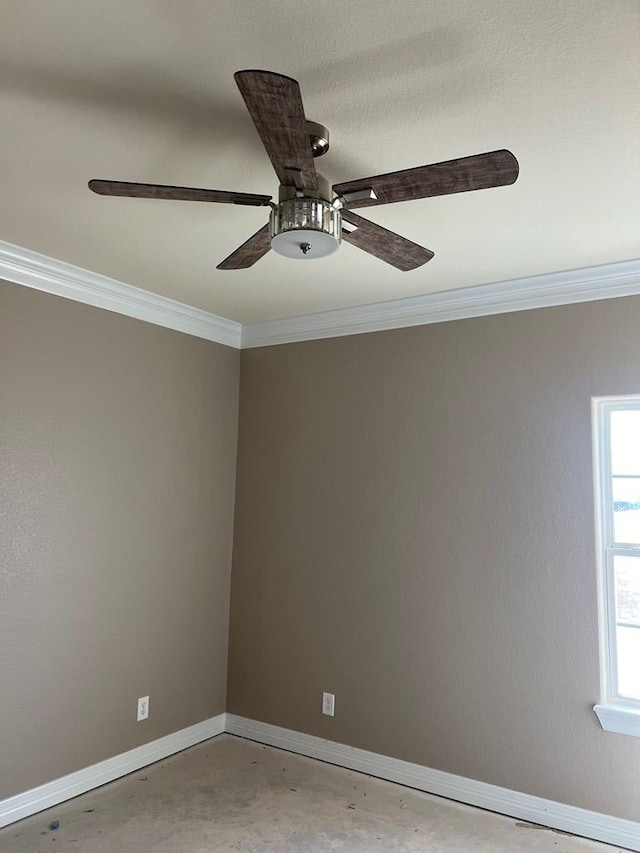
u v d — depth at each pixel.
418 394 3.50
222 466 4.08
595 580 2.94
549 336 3.14
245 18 1.46
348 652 3.60
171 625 3.69
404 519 3.48
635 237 2.65
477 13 1.42
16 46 1.57
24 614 2.94
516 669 3.09
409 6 1.41
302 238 1.84
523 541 3.13
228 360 4.16
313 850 2.69
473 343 3.35
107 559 3.33
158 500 3.63
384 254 2.20
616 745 2.82
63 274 3.10
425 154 2.02
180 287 3.41
